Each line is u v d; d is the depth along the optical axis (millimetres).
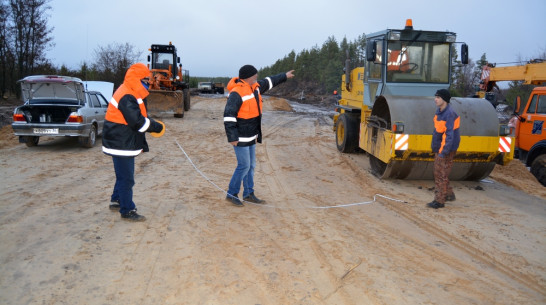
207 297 3564
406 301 3604
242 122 5770
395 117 7320
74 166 8633
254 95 5758
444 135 6148
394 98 7691
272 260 4332
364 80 10016
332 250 4652
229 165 9164
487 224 5738
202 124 17188
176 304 3441
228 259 4316
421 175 7910
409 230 5418
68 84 10531
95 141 11422
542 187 8320
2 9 19391
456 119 6113
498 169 9961
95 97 11773
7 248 4406
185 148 11234
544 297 3768
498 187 8047
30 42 20578
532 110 10172
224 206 6148
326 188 7535
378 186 7707
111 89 17109
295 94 57906
